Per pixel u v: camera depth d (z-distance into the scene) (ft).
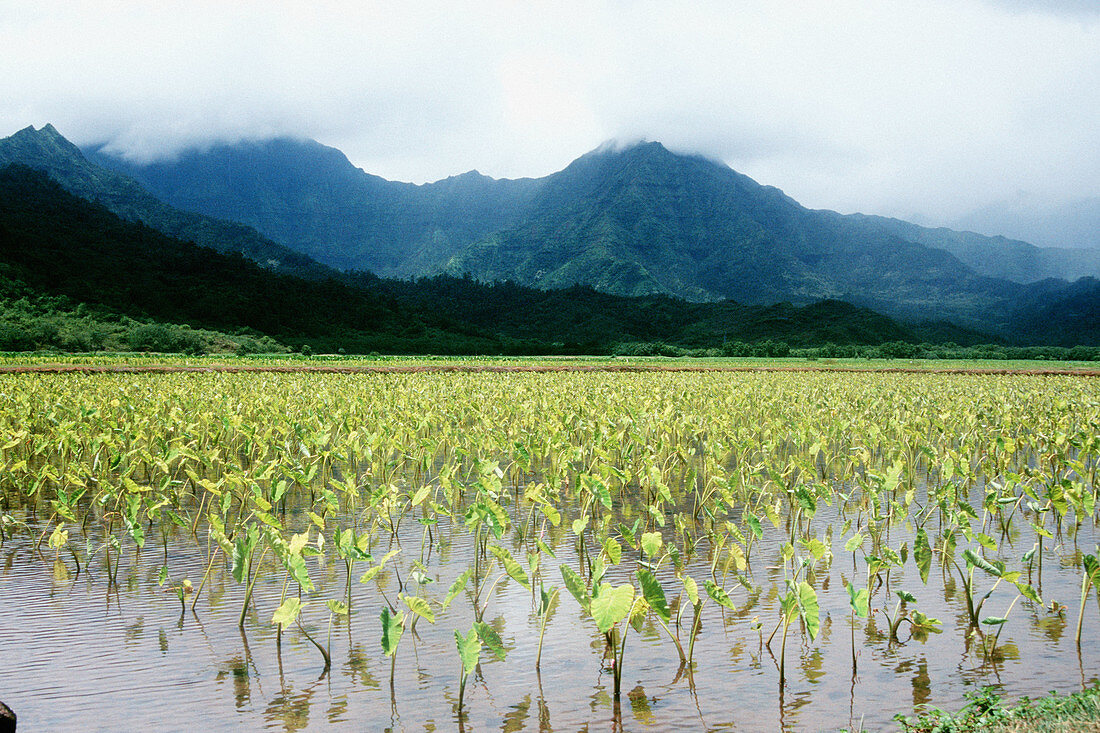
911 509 40.78
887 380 123.34
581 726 18.83
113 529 36.32
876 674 21.27
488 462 35.86
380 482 46.88
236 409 60.59
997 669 21.42
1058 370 183.11
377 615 25.96
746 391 86.74
